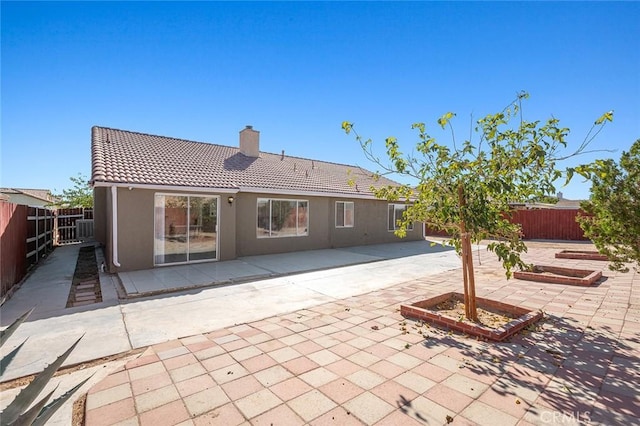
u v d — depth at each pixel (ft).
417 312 17.56
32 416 5.09
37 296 23.02
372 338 14.90
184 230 33.58
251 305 20.79
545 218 68.49
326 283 27.07
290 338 15.05
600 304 19.93
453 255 43.86
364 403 9.78
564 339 14.46
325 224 48.80
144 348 14.39
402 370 11.82
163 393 10.48
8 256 23.41
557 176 13.80
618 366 11.87
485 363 12.26
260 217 41.24
